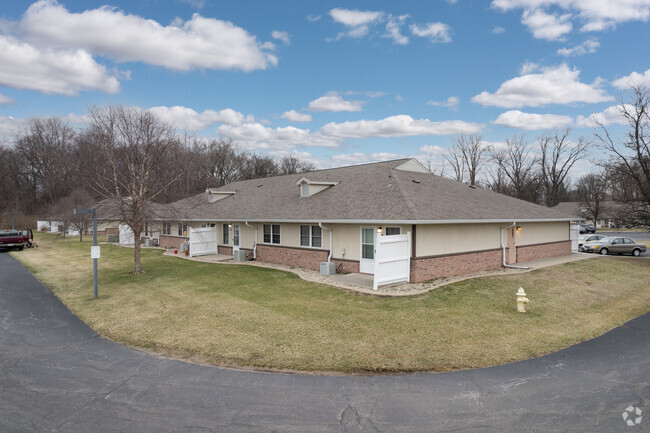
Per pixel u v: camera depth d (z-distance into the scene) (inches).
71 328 373.4
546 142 2025.1
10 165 2338.8
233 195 1081.4
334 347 312.7
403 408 219.3
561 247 901.8
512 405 223.1
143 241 1240.8
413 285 536.7
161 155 776.9
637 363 288.5
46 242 1381.6
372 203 633.6
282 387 246.2
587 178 2824.8
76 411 217.0
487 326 370.9
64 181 1988.2
